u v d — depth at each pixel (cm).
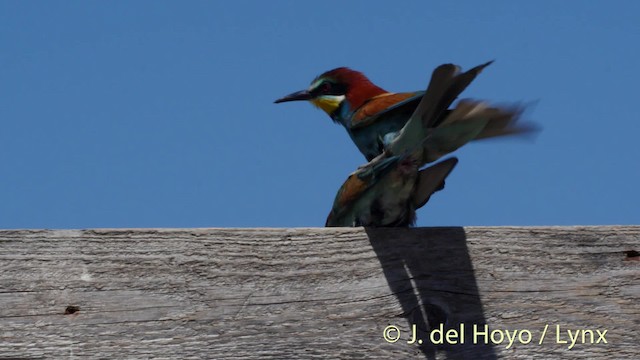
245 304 586
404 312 593
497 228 623
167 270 588
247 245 600
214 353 572
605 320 601
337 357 580
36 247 585
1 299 570
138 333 572
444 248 612
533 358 588
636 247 623
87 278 581
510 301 603
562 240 621
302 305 590
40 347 562
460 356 586
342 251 605
